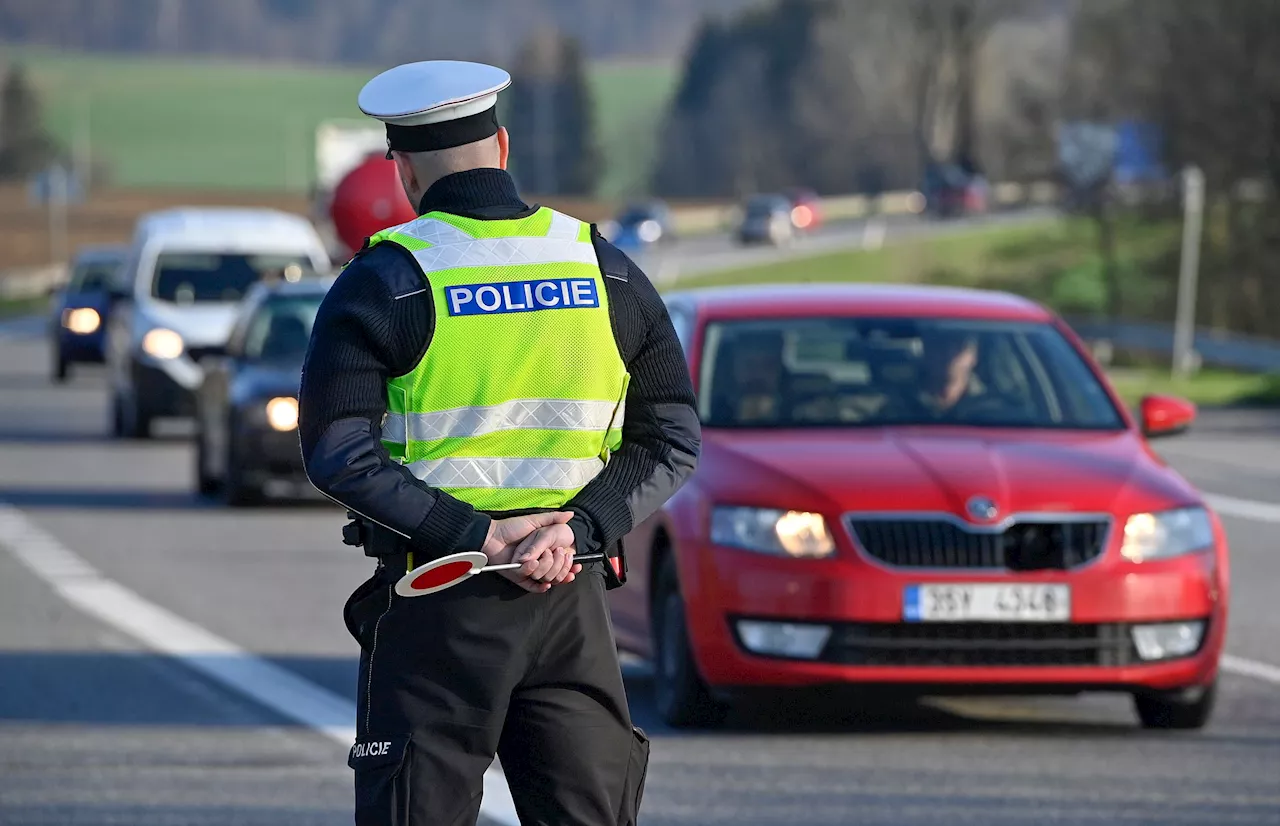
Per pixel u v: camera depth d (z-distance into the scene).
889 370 29.67
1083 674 25.48
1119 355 126.12
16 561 44.38
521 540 12.67
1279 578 42.16
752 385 29.39
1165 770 24.39
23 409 91.06
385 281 12.84
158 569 43.16
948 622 25.30
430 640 12.69
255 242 75.50
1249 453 68.88
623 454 13.31
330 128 172.12
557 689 12.96
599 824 13.07
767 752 25.48
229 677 31.06
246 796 23.20
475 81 13.24
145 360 72.44
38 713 28.23
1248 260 156.00
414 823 12.61
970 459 26.67
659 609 27.66
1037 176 185.75
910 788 23.36
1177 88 158.00
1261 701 29.05
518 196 13.51
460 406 12.88
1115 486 26.23
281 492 58.66
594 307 13.13
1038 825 21.55
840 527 25.58
